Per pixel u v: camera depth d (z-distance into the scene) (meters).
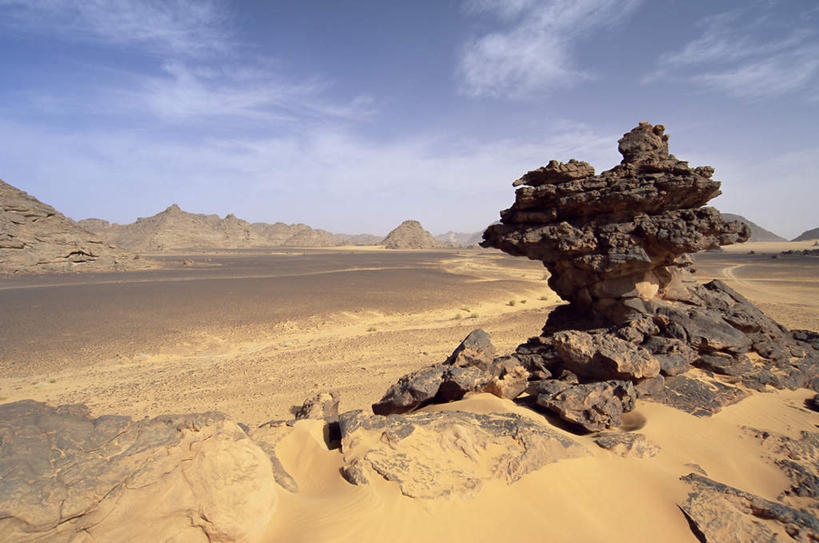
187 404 15.53
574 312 14.38
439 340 25.94
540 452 7.03
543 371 12.03
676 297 12.87
